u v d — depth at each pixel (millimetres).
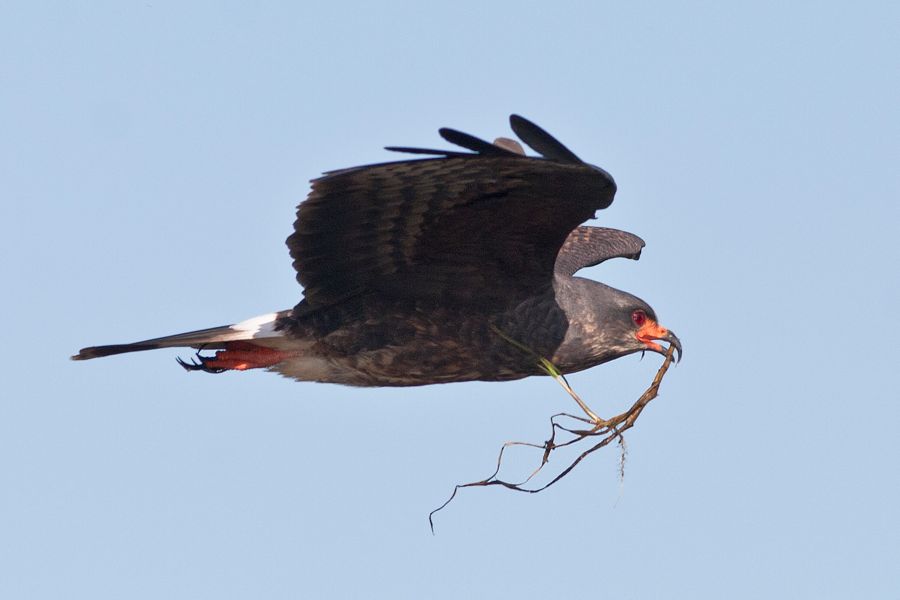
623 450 13117
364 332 13359
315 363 13641
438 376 13617
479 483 12906
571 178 11477
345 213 12172
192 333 13578
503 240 12633
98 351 13523
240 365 13688
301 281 12859
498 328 13344
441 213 12211
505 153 10992
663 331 13867
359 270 12883
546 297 13367
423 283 13086
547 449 13023
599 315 13703
